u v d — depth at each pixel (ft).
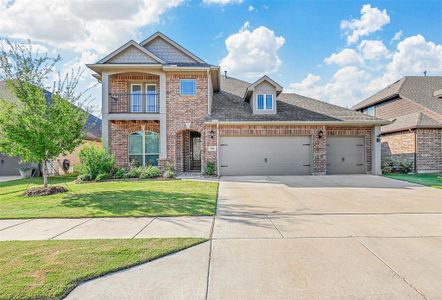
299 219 19.11
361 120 49.60
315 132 49.52
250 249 13.44
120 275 10.77
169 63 52.90
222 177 46.09
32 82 30.55
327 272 10.97
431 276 10.60
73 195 28.84
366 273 10.87
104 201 25.35
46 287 9.68
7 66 29.76
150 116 49.39
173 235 15.57
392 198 27.02
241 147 49.67
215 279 10.47
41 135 29.53
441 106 60.13
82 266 11.35
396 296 9.25
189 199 26.27
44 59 31.24
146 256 12.41
